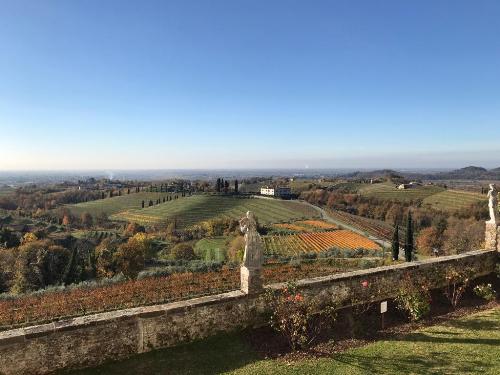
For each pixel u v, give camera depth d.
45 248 50.19
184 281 32.91
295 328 7.21
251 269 7.85
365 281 9.19
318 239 63.94
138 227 79.69
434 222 67.94
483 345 6.98
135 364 6.48
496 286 10.98
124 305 27.14
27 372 5.90
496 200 12.41
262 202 102.69
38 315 24.66
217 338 7.38
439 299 9.73
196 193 123.25
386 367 6.26
